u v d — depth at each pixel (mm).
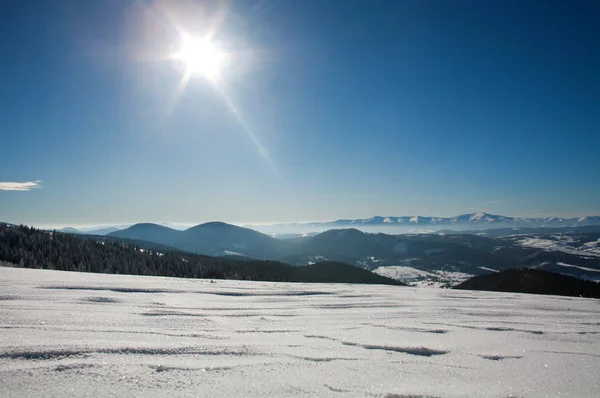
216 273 60562
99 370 2906
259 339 4625
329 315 7297
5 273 13781
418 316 7469
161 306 7422
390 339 4906
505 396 2898
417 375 3330
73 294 8195
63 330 4383
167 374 2936
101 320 5227
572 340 5395
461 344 4758
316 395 2680
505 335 5582
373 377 3205
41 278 12062
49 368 2867
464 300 11234
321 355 3836
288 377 3053
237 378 2955
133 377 2809
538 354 4375
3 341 3602
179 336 4512
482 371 3561
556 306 10148
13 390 2414
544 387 3154
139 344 3791
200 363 3299
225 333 4938
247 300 9633
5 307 5879
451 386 3068
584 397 2941
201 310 7238
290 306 8664
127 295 8953
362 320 6734
